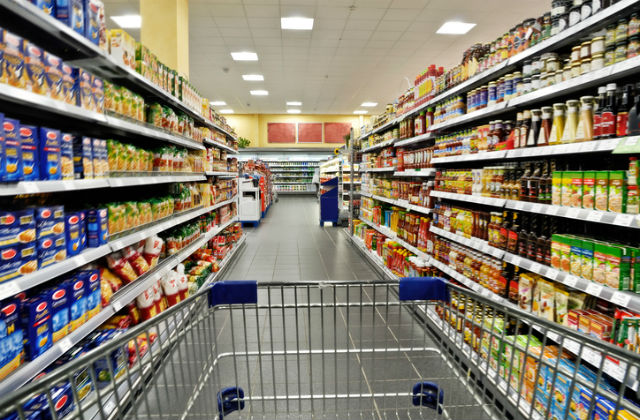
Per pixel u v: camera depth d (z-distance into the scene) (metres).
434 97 3.53
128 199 3.16
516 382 1.97
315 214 11.91
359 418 1.90
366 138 6.98
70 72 1.74
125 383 1.92
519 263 2.15
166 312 1.33
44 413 1.45
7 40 1.35
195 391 1.52
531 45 2.13
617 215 1.53
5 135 1.34
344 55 9.45
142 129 2.49
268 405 2.02
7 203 1.83
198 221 4.11
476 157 2.65
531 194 2.09
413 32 7.95
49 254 1.61
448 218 3.15
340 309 3.43
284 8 6.73
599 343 1.06
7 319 1.36
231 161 6.59
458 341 2.42
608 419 1.43
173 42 5.53
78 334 1.72
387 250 4.57
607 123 1.60
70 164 1.74
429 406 1.81
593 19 1.64
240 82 12.28
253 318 3.25
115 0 6.42
